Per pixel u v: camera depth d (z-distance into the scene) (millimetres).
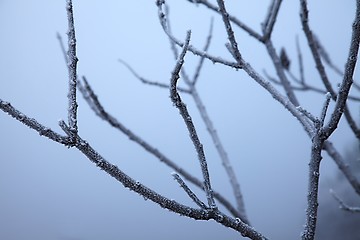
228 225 1191
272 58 1593
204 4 1551
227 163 1699
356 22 1176
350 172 1562
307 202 1229
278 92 1307
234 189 1668
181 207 1167
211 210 1183
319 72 1509
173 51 1676
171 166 1608
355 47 1178
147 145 1597
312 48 1503
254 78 1313
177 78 1157
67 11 1143
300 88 1835
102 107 1552
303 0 1500
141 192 1146
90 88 1535
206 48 1744
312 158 1222
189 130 1185
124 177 1139
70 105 1122
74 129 1114
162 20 1342
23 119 1098
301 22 1505
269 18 1592
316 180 1220
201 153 1189
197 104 1775
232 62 1315
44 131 1104
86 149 1120
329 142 1598
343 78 1192
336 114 1201
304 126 1268
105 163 1128
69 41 1137
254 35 1590
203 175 1191
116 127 1565
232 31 1297
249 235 1201
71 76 1127
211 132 1751
